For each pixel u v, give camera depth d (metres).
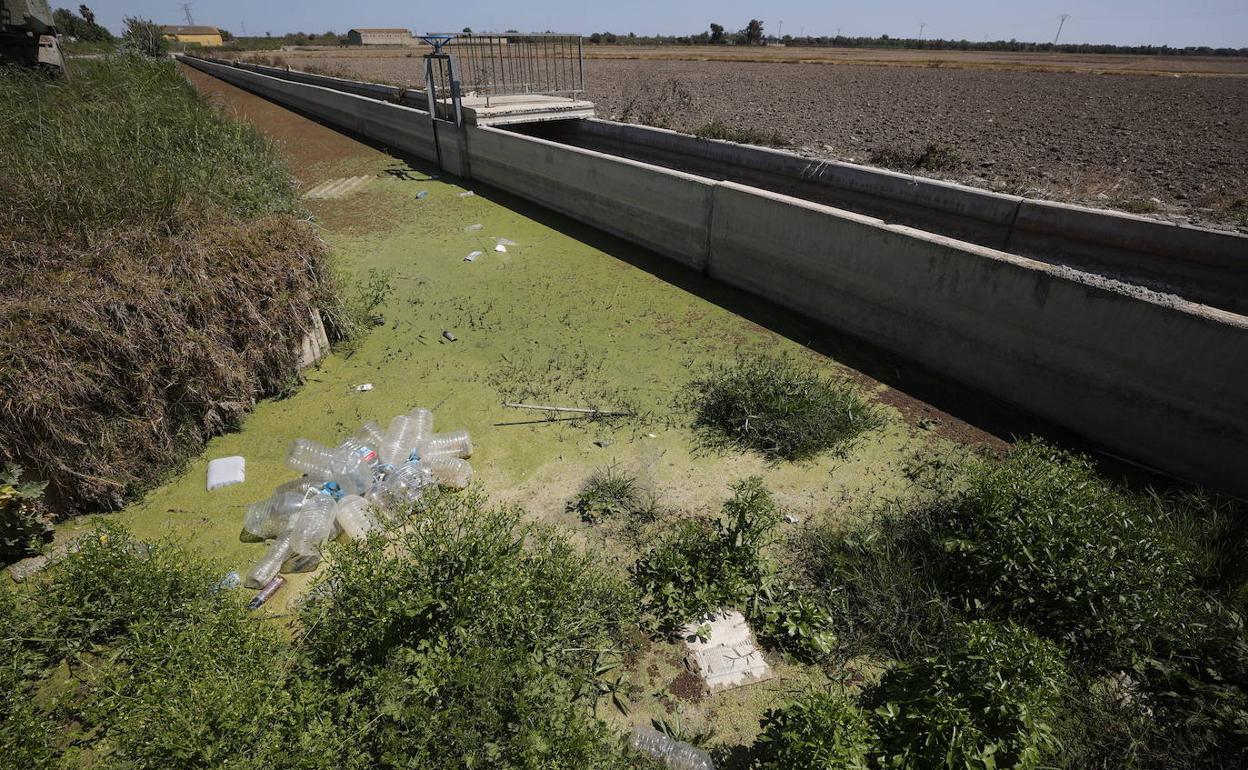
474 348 6.27
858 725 2.68
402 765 2.55
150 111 8.66
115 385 4.30
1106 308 4.61
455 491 4.42
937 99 20.12
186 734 2.56
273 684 2.88
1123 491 4.38
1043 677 2.71
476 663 2.81
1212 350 4.18
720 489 4.49
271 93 22.36
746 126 14.48
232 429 5.07
